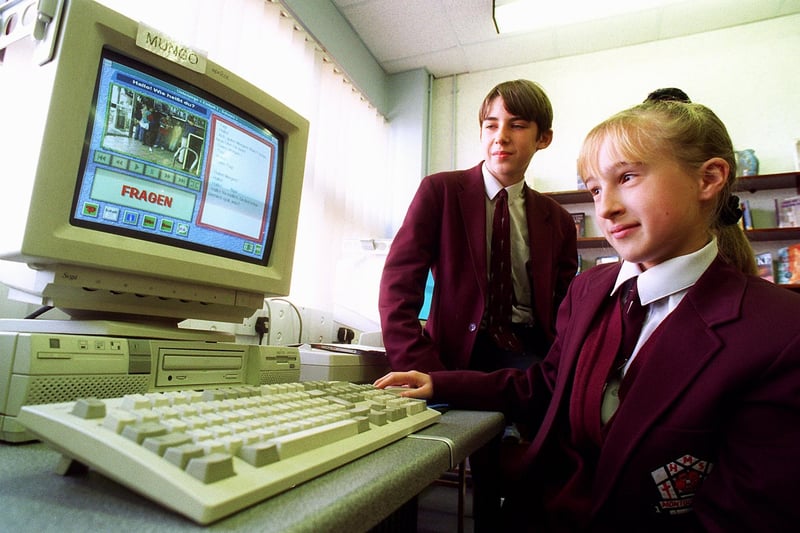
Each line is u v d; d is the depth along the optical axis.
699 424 0.53
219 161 0.82
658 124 0.64
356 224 3.07
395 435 0.50
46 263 0.58
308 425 0.41
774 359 0.50
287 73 2.42
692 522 0.53
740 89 3.02
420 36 3.20
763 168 2.87
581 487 0.66
